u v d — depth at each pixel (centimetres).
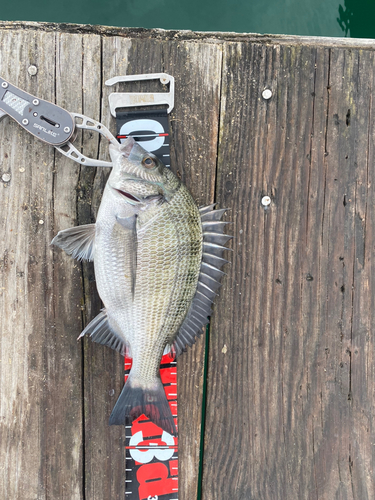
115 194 52
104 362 57
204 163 57
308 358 59
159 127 56
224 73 57
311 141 58
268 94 57
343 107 58
